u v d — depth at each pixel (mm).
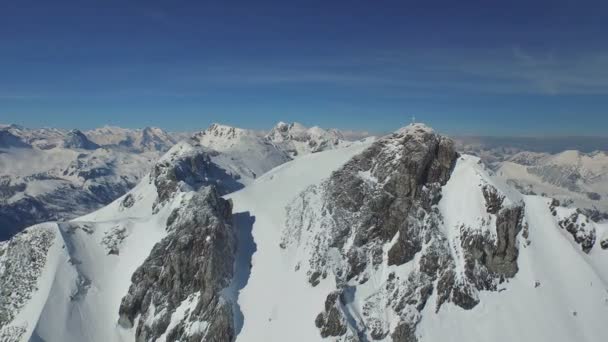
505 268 117875
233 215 144875
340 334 102062
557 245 123750
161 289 119188
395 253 118625
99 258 132625
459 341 106125
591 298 113938
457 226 122062
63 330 113250
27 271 125125
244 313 112562
